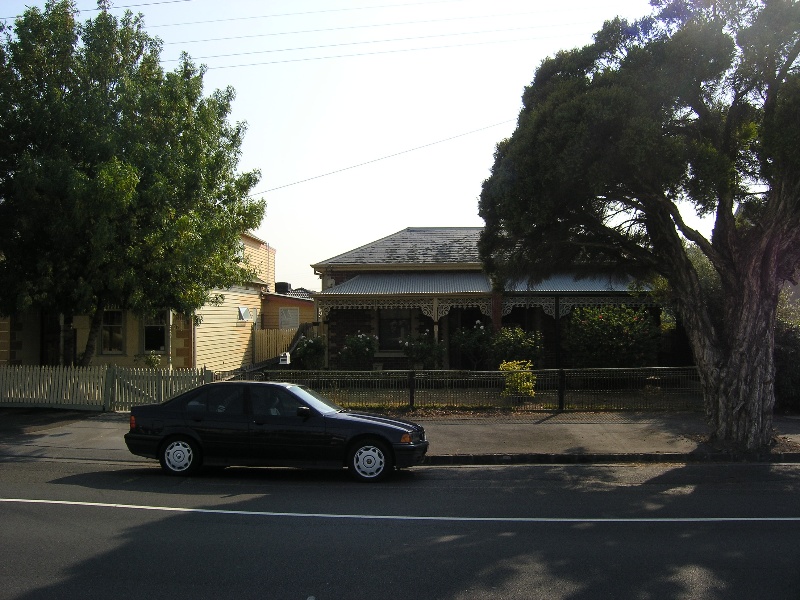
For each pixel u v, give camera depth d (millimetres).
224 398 10359
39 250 15234
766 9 10648
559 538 6969
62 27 15539
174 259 15398
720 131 12055
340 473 10812
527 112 13953
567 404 16109
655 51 11578
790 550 6574
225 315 23781
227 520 7629
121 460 11570
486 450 12141
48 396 16109
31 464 11273
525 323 23672
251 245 28531
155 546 6566
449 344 23531
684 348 22188
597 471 11031
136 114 15477
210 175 16594
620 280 19109
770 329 12250
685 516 7980
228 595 5262
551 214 12672
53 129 15133
